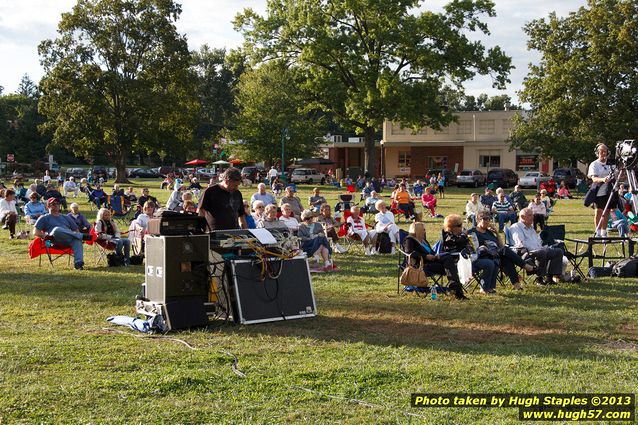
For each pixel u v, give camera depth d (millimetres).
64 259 14352
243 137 61406
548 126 47906
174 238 7691
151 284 7926
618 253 14578
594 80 44875
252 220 13141
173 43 57438
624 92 44250
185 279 7750
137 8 57000
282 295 8305
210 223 8531
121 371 5938
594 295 9938
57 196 26594
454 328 7926
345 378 5809
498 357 6555
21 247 16594
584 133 45375
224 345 6992
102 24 55844
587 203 13008
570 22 46312
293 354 6641
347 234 15398
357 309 8984
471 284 10891
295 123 60688
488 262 10148
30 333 7504
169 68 57344
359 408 5109
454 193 43312
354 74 47781
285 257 8328
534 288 10555
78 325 8008
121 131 57031
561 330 7797
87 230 14156
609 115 45094
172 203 19766
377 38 46719
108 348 6719
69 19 55125
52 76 55281
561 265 10844
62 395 5273
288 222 13891
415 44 46312
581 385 5648
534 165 58938
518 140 49594
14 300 9617
